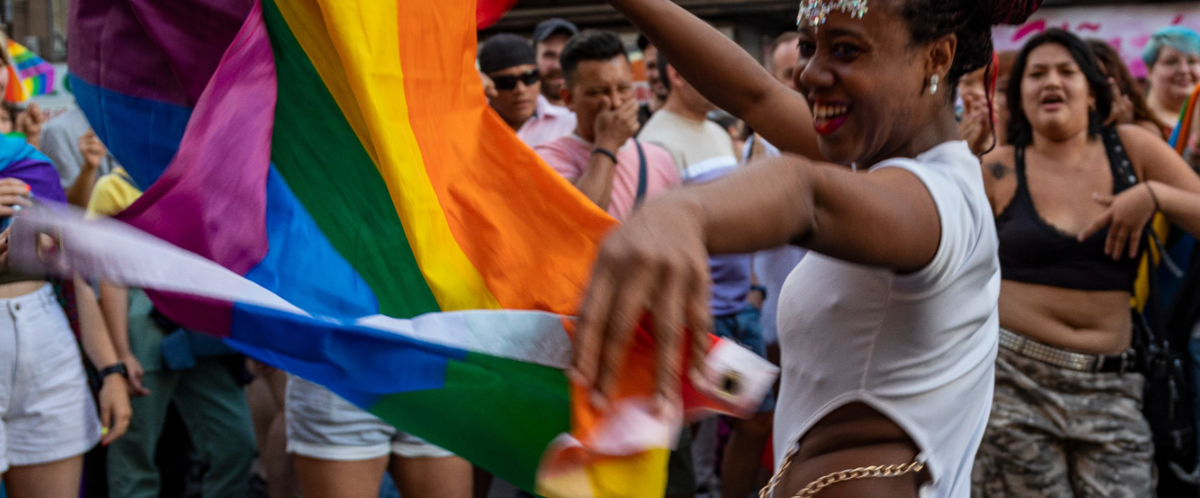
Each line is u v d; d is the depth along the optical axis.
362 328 1.35
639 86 6.28
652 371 1.00
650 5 1.80
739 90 1.81
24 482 3.19
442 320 1.31
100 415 3.51
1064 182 3.22
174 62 1.75
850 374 1.42
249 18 1.62
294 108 1.62
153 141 1.80
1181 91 5.00
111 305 3.67
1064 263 3.11
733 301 4.02
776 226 0.97
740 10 8.52
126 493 3.97
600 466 1.13
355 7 1.58
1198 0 7.43
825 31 1.34
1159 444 3.20
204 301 1.41
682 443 3.80
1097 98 3.32
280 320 1.40
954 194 1.26
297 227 1.58
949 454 1.44
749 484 4.03
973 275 1.36
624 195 3.62
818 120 1.38
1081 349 3.09
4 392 3.11
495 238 1.64
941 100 1.40
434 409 1.45
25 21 6.19
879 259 1.13
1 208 2.63
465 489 3.04
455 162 1.67
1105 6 7.62
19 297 3.14
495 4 1.94
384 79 1.60
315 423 2.86
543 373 1.41
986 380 1.48
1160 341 3.35
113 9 1.80
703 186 0.96
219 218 1.51
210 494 4.10
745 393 1.10
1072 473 3.16
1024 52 3.33
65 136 4.69
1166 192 3.12
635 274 0.83
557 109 4.78
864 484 1.39
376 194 1.59
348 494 2.86
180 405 4.11
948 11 1.34
